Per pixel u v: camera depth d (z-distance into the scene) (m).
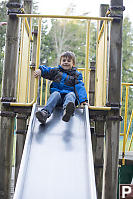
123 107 20.48
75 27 25.16
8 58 3.27
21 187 2.13
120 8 3.36
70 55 3.63
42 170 2.35
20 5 3.34
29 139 2.67
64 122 3.06
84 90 3.39
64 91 3.44
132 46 24.91
